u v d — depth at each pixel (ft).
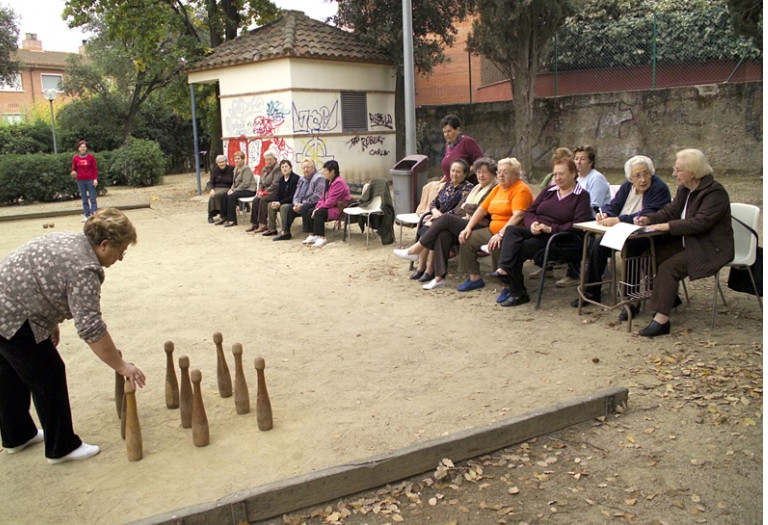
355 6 56.65
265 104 52.47
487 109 63.21
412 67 39.24
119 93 100.22
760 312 20.38
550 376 16.35
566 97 58.95
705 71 55.16
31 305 11.55
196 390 13.07
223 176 43.06
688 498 11.21
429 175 65.72
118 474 12.34
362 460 11.77
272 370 17.52
